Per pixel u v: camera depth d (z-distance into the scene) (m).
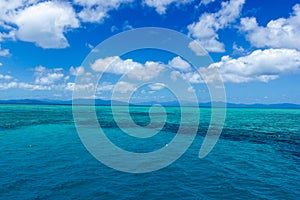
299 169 21.45
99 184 17.16
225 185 17.45
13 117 63.12
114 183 17.45
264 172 20.50
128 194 15.67
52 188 16.20
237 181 18.28
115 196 15.32
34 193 15.37
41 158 23.34
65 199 14.68
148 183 17.62
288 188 17.05
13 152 25.55
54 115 74.00
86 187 16.56
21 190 15.74
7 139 32.78
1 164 21.08
